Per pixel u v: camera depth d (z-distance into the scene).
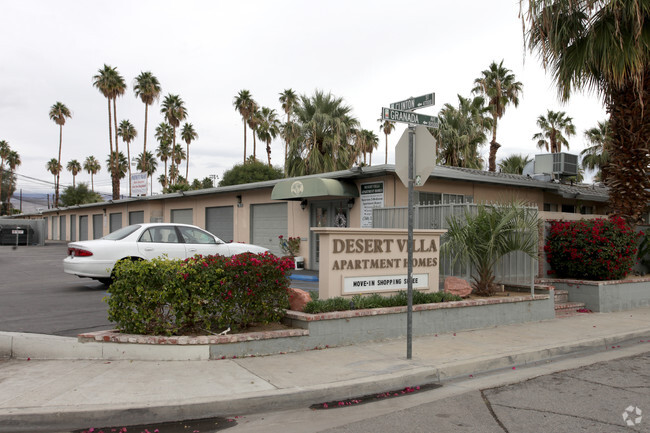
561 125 37.41
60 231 46.00
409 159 7.01
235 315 7.03
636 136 12.02
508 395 5.62
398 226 12.77
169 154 74.94
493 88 33.09
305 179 15.60
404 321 8.18
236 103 50.38
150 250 11.97
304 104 27.06
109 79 48.72
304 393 5.34
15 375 5.79
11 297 10.88
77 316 8.75
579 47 11.27
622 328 9.34
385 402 5.45
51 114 65.75
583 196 18.28
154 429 4.62
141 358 6.41
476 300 9.12
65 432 4.54
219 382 5.55
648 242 13.09
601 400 5.43
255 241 20.30
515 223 9.81
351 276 8.22
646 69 11.40
